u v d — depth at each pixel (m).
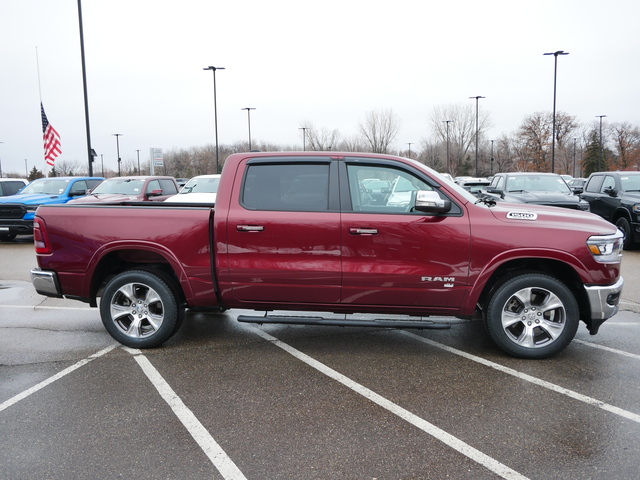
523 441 3.04
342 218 4.30
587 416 3.35
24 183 16.86
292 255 4.36
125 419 3.35
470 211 4.28
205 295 4.56
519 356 4.41
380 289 4.32
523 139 75.06
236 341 5.02
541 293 4.37
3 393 3.76
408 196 4.38
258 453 2.93
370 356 4.56
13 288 7.70
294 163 4.47
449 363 4.36
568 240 4.16
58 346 4.86
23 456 2.90
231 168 4.52
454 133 67.50
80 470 2.76
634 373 4.10
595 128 80.50
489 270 4.23
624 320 5.67
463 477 2.69
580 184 28.06
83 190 14.19
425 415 3.39
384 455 2.90
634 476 2.68
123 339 4.75
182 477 2.69
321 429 3.21
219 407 3.52
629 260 9.89
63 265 4.70
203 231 4.47
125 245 4.56
